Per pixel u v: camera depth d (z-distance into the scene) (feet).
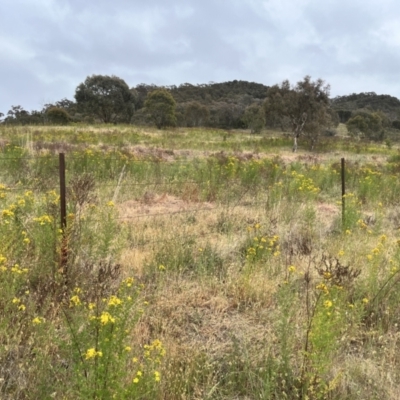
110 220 16.34
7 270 12.25
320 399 10.21
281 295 12.53
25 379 9.50
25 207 17.52
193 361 10.99
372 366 11.35
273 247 19.63
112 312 9.77
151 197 28.43
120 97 162.40
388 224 26.30
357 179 39.47
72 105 195.42
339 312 12.05
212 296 15.05
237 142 89.97
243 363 11.37
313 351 10.68
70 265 14.16
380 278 15.88
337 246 19.99
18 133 60.70
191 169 37.06
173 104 142.31
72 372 9.59
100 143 63.31
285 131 136.36
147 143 72.08
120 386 8.55
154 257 17.28
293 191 29.84
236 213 24.95
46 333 10.43
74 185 18.71
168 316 13.61
